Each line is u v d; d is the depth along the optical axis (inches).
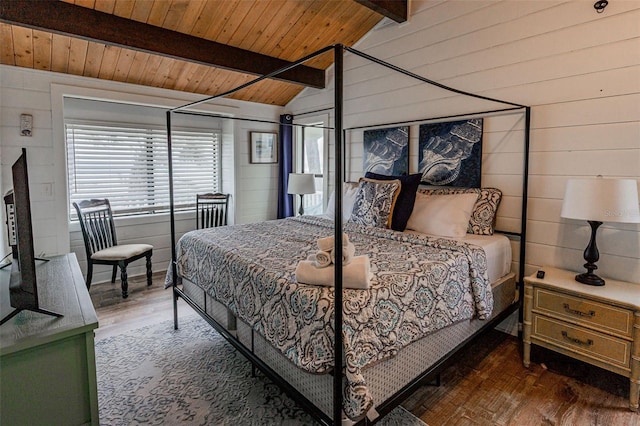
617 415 73.4
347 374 51.6
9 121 123.6
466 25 113.9
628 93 84.8
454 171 119.6
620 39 85.3
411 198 114.3
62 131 134.4
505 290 100.3
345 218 125.1
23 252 52.0
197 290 100.9
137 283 155.9
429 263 74.4
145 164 173.5
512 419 72.3
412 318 64.4
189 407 75.2
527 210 103.6
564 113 95.0
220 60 134.0
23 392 46.7
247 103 188.1
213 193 195.2
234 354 97.0
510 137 106.1
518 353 99.0
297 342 58.7
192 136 187.8
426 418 72.4
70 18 102.8
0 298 60.1
